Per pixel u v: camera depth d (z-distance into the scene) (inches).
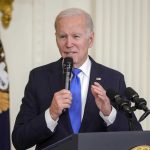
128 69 324.5
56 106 167.5
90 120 187.5
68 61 179.0
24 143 182.1
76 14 185.8
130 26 326.3
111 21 325.7
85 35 186.5
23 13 325.4
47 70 202.1
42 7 326.0
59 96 167.6
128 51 325.1
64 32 183.5
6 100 308.5
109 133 119.3
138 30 326.6
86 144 116.9
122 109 157.4
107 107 175.3
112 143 119.0
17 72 323.9
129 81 324.5
